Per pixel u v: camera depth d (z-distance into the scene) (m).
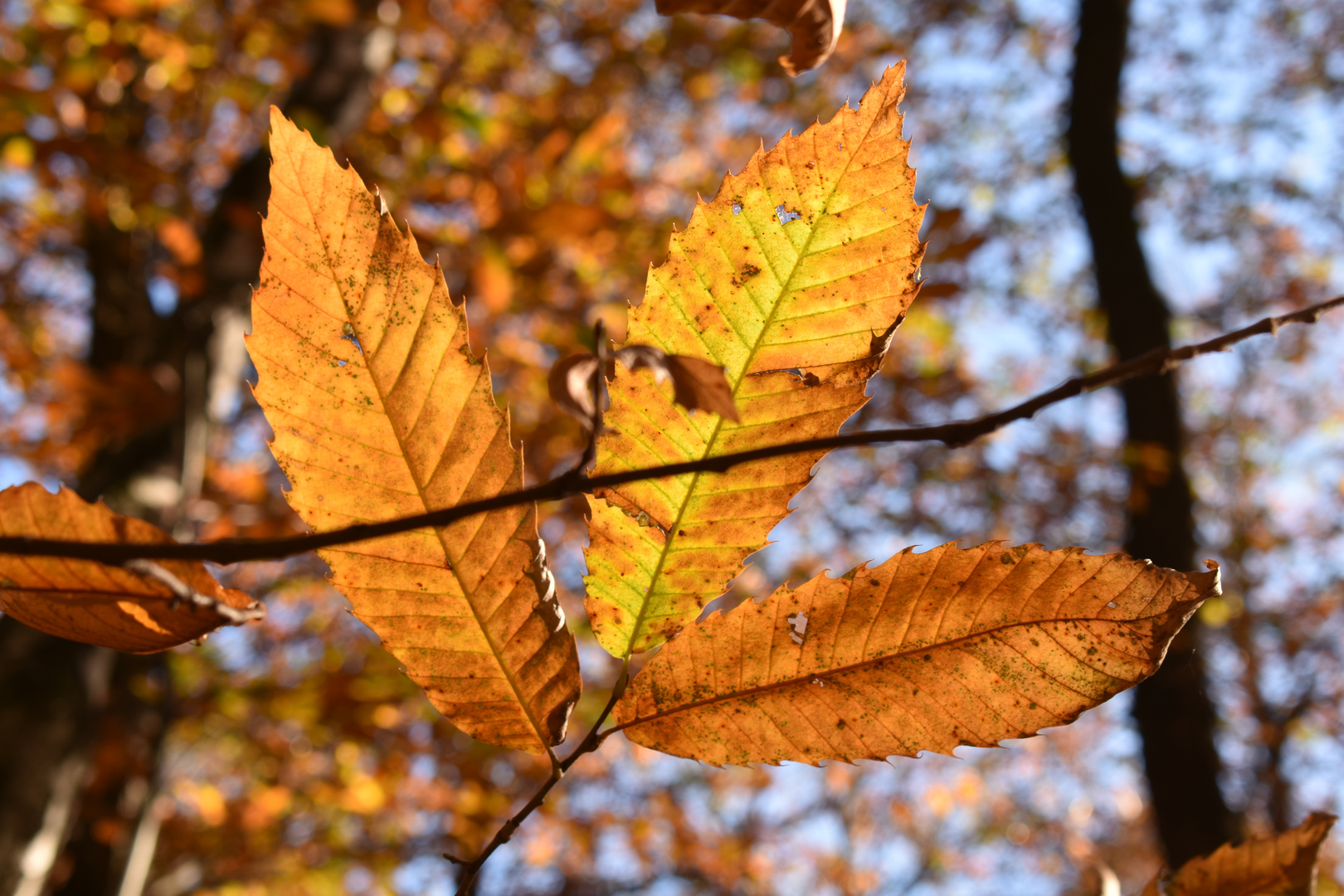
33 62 4.14
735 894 11.88
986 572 0.46
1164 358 0.36
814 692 0.46
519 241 3.32
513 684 0.46
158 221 4.46
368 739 4.75
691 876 11.35
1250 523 12.04
